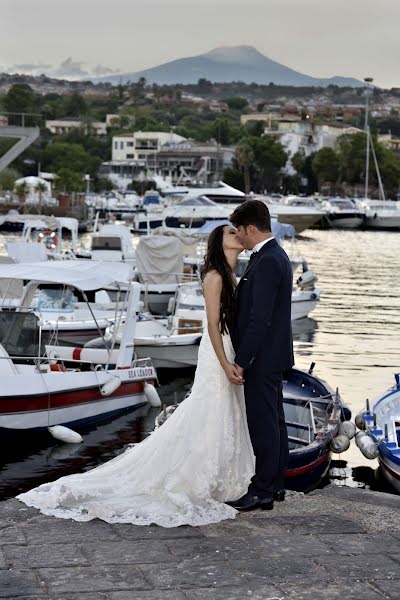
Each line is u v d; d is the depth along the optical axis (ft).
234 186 445.78
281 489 19.56
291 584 15.01
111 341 58.49
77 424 49.19
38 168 391.86
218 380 18.74
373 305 112.16
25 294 56.34
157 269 90.22
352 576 15.39
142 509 18.44
